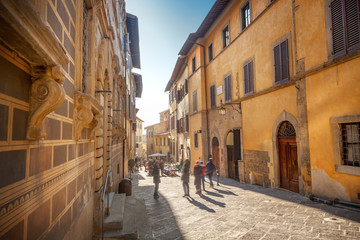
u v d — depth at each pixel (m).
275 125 8.95
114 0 8.03
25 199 1.47
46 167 1.87
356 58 5.59
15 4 0.88
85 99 2.90
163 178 16.31
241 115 11.66
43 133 1.60
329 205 6.00
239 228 4.92
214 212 6.29
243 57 11.55
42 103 1.55
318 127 6.69
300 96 7.46
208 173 10.46
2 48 1.21
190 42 18.38
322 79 6.57
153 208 7.22
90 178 3.98
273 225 4.91
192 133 19.38
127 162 17.02
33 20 1.08
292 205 6.27
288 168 8.36
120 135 9.44
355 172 5.53
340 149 6.00
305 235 4.26
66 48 2.54
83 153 3.40
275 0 8.97
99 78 4.75
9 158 1.28
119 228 4.51
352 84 5.69
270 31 9.34
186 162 8.91
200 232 4.90
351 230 4.30
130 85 19.02
